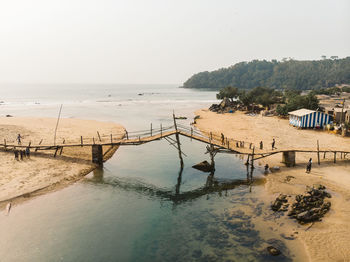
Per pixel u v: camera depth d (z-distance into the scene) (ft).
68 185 95.91
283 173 104.17
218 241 62.34
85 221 72.08
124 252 58.85
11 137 146.61
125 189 95.81
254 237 63.00
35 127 185.98
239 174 110.22
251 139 155.94
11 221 69.92
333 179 94.79
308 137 155.22
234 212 76.64
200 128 204.33
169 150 150.30
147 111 336.70
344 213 70.08
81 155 128.16
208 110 339.98
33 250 58.44
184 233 66.69
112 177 107.14
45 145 119.55
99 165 119.24
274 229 65.77
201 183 102.42
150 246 61.11
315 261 52.75
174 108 378.53
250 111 299.58
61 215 74.69
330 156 121.29
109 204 83.30
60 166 111.24
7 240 61.77
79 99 539.70
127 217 75.31
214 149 117.50
